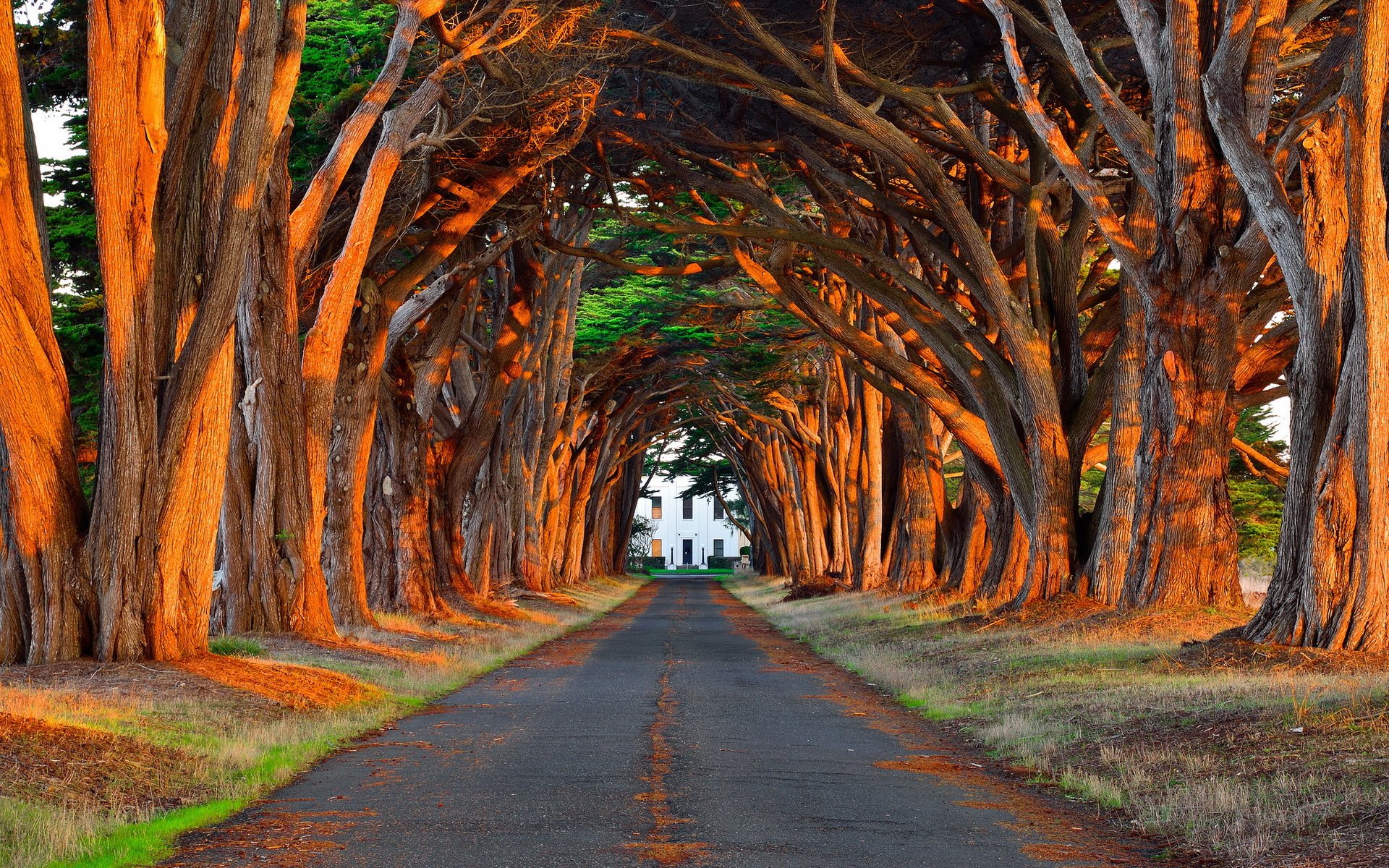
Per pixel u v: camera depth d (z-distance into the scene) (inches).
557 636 1579.7
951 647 1098.7
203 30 805.2
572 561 3191.4
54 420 773.9
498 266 1795.0
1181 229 996.6
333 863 374.3
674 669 1095.6
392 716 743.7
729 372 2422.5
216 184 823.1
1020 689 791.7
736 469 4503.0
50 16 1098.1
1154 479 1055.6
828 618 1744.6
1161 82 985.5
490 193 1315.2
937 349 1350.9
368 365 1273.4
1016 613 1197.7
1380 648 738.2
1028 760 577.3
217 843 401.1
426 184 1270.9
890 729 703.7
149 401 789.2
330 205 1202.6
